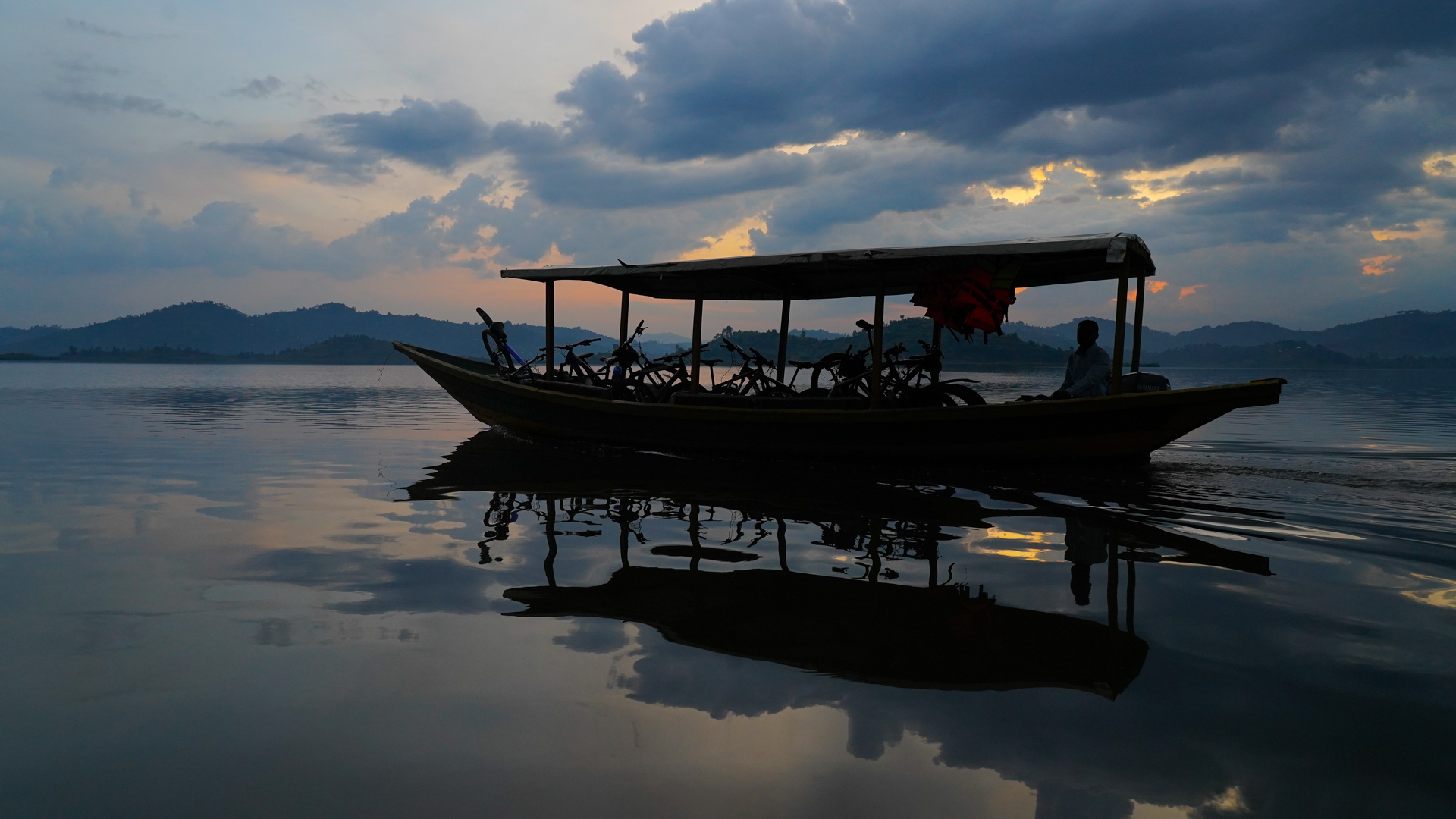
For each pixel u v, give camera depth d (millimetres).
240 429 13758
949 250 7742
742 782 2121
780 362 10758
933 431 8289
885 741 2352
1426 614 3564
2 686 2779
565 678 2830
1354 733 2400
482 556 4711
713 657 3043
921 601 3756
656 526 5609
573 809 1993
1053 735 2391
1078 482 7453
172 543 5086
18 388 33000
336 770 2197
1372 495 6695
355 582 4145
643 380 11422
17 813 1979
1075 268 9078
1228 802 2010
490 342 13180
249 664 2979
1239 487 7090
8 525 5688
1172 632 3328
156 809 2002
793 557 4664
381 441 11758
